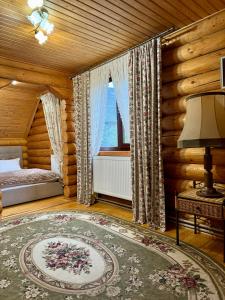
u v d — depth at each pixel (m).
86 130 4.07
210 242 2.46
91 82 3.99
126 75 3.35
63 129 4.53
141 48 3.02
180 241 2.48
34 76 3.92
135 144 3.13
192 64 2.72
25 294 1.66
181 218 2.94
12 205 4.11
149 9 2.38
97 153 4.03
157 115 2.90
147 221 2.98
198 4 2.33
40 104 5.78
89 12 2.41
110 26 2.70
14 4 2.24
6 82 3.63
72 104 4.52
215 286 1.71
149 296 1.62
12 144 6.06
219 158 2.53
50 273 1.92
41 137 5.86
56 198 4.62
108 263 2.06
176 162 3.00
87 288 1.72
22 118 5.86
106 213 3.52
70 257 2.18
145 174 2.99
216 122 2.05
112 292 1.67
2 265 2.04
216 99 2.13
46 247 2.38
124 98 3.40
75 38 2.97
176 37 2.91
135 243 2.45
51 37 2.93
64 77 4.37
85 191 4.15
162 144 2.99
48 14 2.33
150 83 2.94
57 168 5.16
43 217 3.35
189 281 1.77
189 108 2.25
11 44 3.11
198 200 2.15
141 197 3.04
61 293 1.67
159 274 1.88
